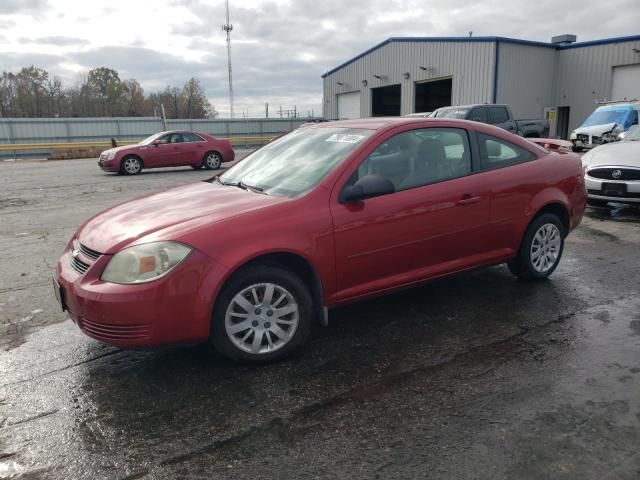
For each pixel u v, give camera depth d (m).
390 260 3.87
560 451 2.53
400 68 30.84
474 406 2.94
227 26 49.88
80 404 3.07
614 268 5.52
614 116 18.48
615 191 7.98
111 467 2.50
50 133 35.75
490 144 4.55
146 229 3.34
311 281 3.67
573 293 4.75
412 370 3.38
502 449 2.55
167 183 14.12
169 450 2.62
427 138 4.19
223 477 2.41
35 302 4.81
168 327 3.12
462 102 27.25
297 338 3.54
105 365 3.54
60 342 3.94
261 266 3.38
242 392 3.15
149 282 3.07
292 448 2.61
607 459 2.47
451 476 2.37
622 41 25.30
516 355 3.56
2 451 2.64
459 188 4.18
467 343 3.76
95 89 70.75
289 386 3.21
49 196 11.86
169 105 70.00
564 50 27.48
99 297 3.07
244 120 41.56
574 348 3.65
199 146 18.16
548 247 4.98
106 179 15.52
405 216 3.87
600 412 2.86
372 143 3.91
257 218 3.37
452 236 4.18
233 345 3.36
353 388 3.17
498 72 25.77
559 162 4.96
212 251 3.18
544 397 3.02
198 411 2.96
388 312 4.36
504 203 4.46
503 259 4.62
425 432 2.71
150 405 3.03
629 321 4.11
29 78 64.31
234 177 4.43
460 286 4.97
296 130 4.86
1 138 34.47
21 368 3.53
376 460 2.50
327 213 3.55
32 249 6.77
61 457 2.58
